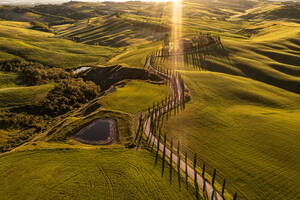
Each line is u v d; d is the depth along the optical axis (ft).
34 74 306.55
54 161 133.28
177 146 148.87
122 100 223.51
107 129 170.50
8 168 127.34
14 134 183.11
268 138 153.99
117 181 118.42
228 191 112.06
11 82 281.33
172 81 276.21
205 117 187.11
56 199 108.06
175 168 128.26
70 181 118.42
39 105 222.89
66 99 242.78
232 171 124.57
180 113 195.21
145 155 139.95
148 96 234.58
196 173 124.47
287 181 116.16
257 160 132.67
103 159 135.54
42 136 166.09
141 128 171.32
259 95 231.30
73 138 159.84
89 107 215.51
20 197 109.40
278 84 277.23
